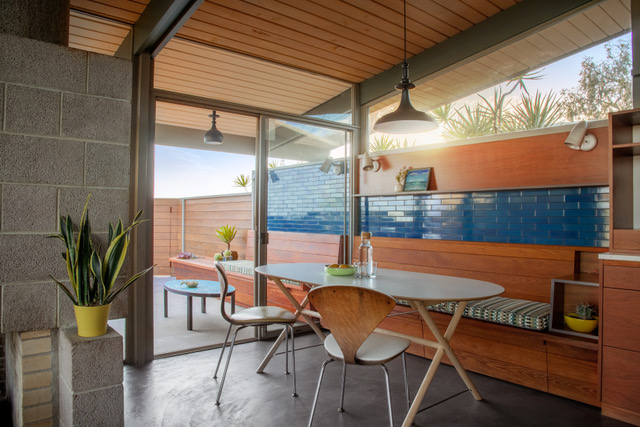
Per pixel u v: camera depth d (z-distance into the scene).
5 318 1.92
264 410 2.50
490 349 3.04
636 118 2.60
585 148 3.05
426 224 4.11
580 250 3.06
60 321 2.05
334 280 2.60
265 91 4.36
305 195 4.46
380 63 4.32
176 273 6.95
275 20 3.40
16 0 2.12
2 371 2.58
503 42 3.48
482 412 2.49
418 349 3.52
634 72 2.78
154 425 2.30
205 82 4.11
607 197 2.97
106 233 2.16
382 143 4.62
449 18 3.52
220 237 6.33
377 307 1.89
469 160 3.79
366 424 2.34
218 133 5.09
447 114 4.00
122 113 2.22
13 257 1.94
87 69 2.13
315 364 3.33
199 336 4.10
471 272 3.67
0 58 1.92
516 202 3.46
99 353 1.88
